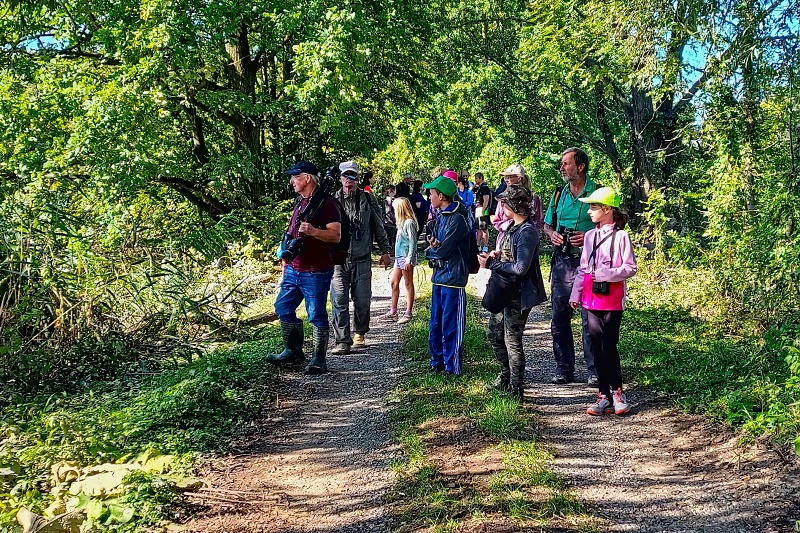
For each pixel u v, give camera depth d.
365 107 19.17
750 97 9.43
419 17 17.50
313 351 7.36
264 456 5.11
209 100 15.57
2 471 4.39
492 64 20.75
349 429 5.58
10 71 14.12
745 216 9.82
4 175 13.48
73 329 7.27
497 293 5.79
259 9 14.27
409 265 9.33
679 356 7.18
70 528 3.69
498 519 3.93
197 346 7.74
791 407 5.03
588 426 5.53
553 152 21.92
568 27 13.55
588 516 4.00
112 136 13.22
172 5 13.52
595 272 5.62
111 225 10.13
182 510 4.17
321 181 7.09
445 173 11.30
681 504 4.19
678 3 9.42
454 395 6.08
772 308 8.30
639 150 15.41
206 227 15.05
